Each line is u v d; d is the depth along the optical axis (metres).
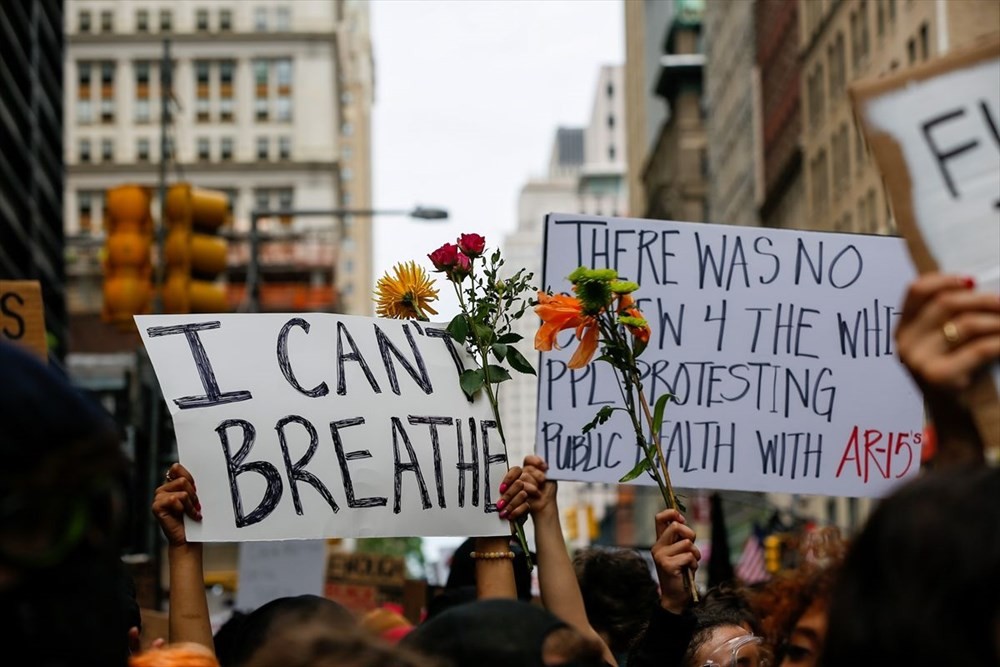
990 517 1.92
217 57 102.94
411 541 54.03
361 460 4.93
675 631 4.52
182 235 16.42
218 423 4.84
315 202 102.31
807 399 5.64
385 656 2.60
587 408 5.54
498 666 2.79
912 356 2.44
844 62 45.88
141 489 13.30
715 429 5.61
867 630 1.95
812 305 5.68
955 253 3.10
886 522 1.98
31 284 5.59
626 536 91.38
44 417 2.06
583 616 4.66
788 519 36.53
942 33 32.19
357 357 4.99
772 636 4.77
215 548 43.34
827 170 49.16
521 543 4.89
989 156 3.11
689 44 95.25
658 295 5.66
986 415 2.74
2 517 2.04
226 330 4.93
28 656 2.07
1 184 39.25
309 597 3.90
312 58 103.44
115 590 2.20
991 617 1.88
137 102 102.62
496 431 4.99
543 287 5.65
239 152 102.69
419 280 5.13
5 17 39.16
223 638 5.20
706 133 89.81
